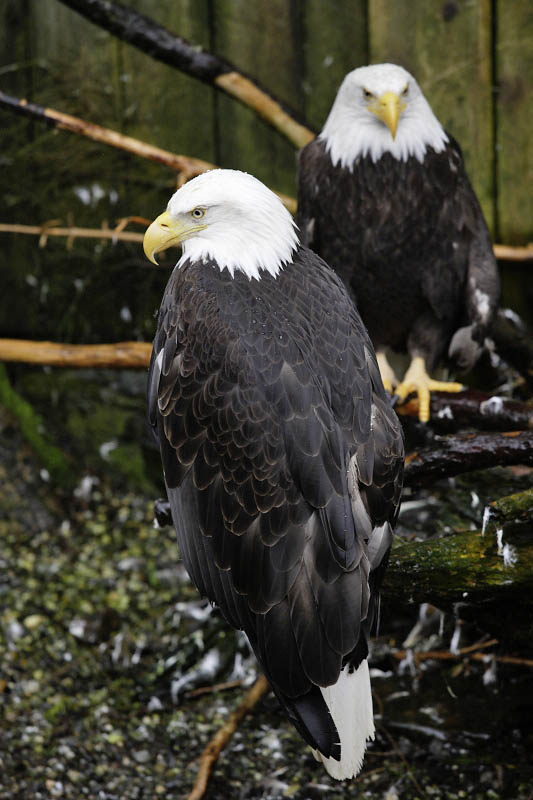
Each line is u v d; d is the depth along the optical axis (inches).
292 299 182.2
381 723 248.2
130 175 337.7
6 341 257.3
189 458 176.9
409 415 241.9
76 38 331.6
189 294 184.4
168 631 288.2
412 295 254.4
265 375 171.0
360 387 175.3
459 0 311.4
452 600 193.8
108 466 347.9
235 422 170.7
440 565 191.3
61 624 291.9
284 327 176.2
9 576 310.3
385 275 251.8
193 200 186.2
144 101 334.0
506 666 253.0
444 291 251.3
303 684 160.2
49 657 280.8
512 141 321.1
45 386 357.7
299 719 160.2
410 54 319.6
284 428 168.4
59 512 335.9
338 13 320.8
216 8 324.5
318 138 252.7
